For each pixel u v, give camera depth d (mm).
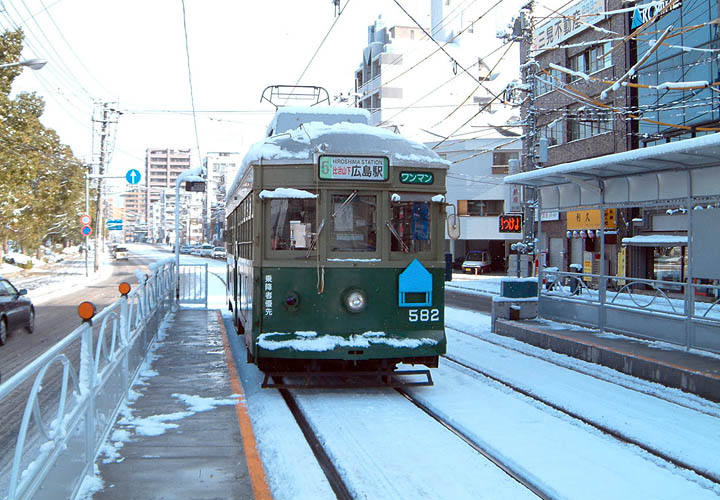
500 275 42094
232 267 13008
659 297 10500
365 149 7766
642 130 24094
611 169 10414
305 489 4746
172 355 10203
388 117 52562
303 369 8039
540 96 31016
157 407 6887
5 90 26078
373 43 55406
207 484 4695
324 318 7633
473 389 8211
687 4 21500
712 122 20828
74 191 50188
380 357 7602
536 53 30109
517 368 9477
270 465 5293
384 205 7789
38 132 35906
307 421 6867
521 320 13172
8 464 4160
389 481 4957
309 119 9570
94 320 4855
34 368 3178
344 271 7680
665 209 22766
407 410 7180
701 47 21031
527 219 21375
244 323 9273
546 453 5645
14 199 27906
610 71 26266
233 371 8930
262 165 7691
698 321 9344
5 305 12539
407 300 7801
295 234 7668
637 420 6664
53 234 58969
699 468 5293
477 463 5395
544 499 4648
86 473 4613
